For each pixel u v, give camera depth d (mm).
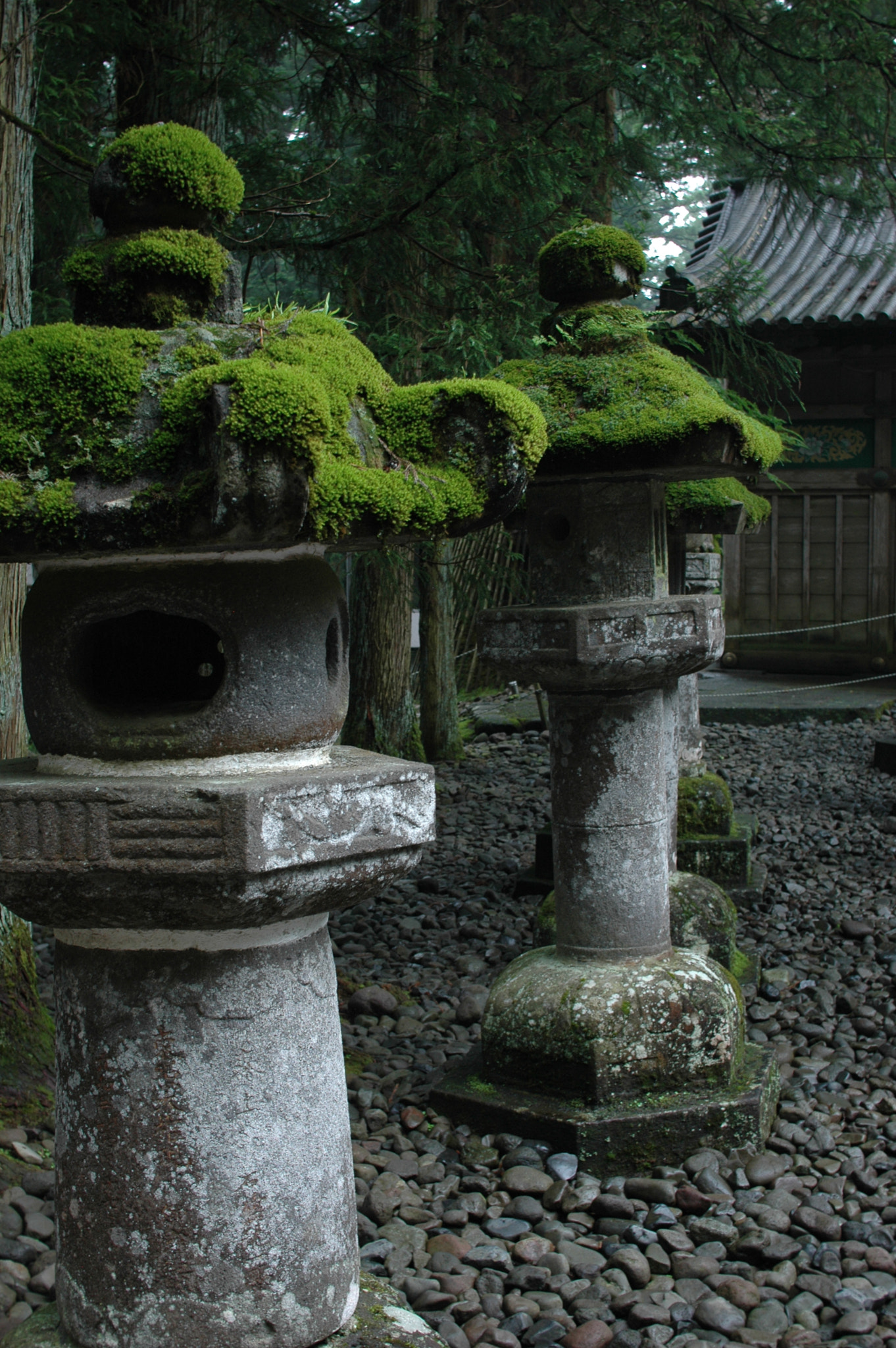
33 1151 3199
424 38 6246
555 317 3555
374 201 5320
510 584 9297
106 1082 1852
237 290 1971
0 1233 2824
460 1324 2688
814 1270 2871
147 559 1792
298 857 1729
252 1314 1857
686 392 3219
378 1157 3355
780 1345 2574
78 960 1892
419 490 1801
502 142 5465
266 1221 1868
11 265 3695
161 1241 1831
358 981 4910
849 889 6223
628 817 3541
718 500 4977
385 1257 2887
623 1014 3371
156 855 1697
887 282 10922
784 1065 4070
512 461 1866
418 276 5816
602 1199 3094
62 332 1755
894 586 12781
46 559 1814
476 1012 4434
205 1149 1836
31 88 3852
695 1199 3107
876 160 6738
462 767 9266
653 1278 2838
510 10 8602
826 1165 3346
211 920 1750
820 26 6652
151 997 1844
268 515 1578
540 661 3373
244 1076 1860
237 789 1678
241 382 1542
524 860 6730
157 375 1742
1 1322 2502
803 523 13023
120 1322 1845
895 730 10414
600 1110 3318
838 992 4766
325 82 5918
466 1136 3453
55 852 1731
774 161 6891
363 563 8461
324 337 1921
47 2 5113
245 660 1808
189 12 5352
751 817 7023
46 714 1859
